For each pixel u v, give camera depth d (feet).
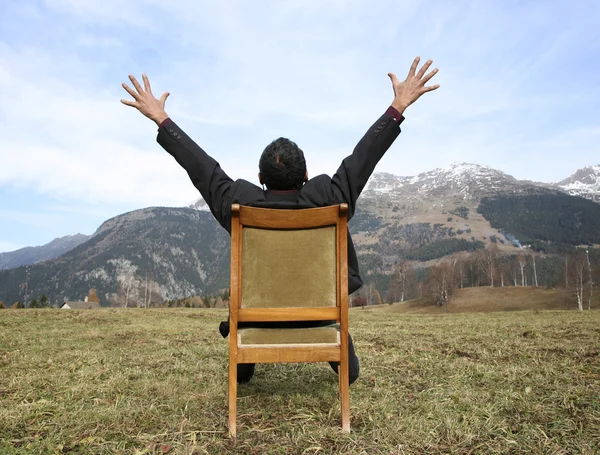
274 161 8.73
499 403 9.66
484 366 13.88
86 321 39.58
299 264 7.95
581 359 14.93
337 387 11.51
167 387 11.02
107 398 10.27
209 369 13.78
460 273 349.00
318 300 7.97
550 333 24.17
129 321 41.78
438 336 24.40
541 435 7.79
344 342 7.92
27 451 7.11
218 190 8.73
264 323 8.21
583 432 7.81
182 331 28.25
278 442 7.54
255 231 7.88
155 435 7.79
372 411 9.18
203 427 8.25
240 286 7.87
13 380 11.71
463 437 7.75
